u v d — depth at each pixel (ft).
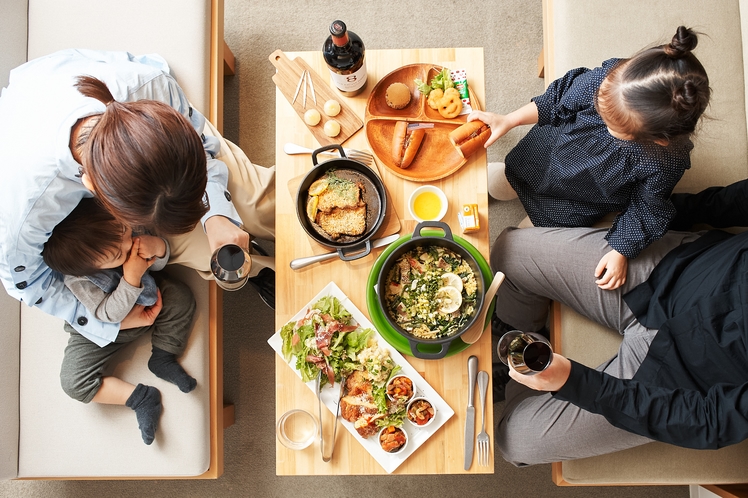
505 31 6.66
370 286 4.20
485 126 4.35
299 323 4.23
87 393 4.78
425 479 6.29
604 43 5.13
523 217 6.54
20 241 3.83
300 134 4.48
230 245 4.07
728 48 5.09
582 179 4.63
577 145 4.46
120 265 4.53
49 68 4.00
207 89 5.30
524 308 5.36
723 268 4.12
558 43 5.20
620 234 4.53
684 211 4.86
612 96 3.66
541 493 6.23
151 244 4.45
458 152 4.47
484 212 4.34
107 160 2.92
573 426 4.61
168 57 5.19
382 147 4.47
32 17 5.19
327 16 6.66
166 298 4.88
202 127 4.73
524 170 5.20
